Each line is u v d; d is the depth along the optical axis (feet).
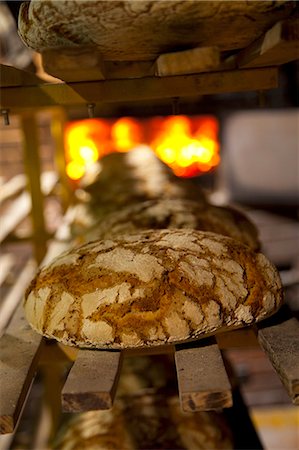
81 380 1.94
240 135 7.73
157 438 2.98
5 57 5.03
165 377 3.41
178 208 3.20
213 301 2.13
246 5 1.96
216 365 2.00
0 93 2.51
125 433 3.01
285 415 6.02
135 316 2.09
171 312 2.09
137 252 2.27
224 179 8.05
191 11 1.96
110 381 1.93
